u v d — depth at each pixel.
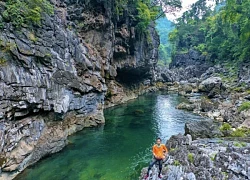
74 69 23.19
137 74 52.81
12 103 14.85
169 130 25.55
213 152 14.80
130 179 14.70
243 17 53.53
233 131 21.38
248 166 12.02
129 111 35.72
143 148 20.12
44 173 15.33
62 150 19.41
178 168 12.53
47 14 19.53
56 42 20.39
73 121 23.75
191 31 100.25
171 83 71.25
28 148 16.00
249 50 56.19
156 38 63.44
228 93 41.59
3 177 13.81
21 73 15.79
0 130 13.54
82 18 27.52
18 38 16.00
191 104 39.75
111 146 20.48
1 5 15.41
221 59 71.94
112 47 35.59
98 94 27.84
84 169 16.06
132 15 41.94
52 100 19.03
